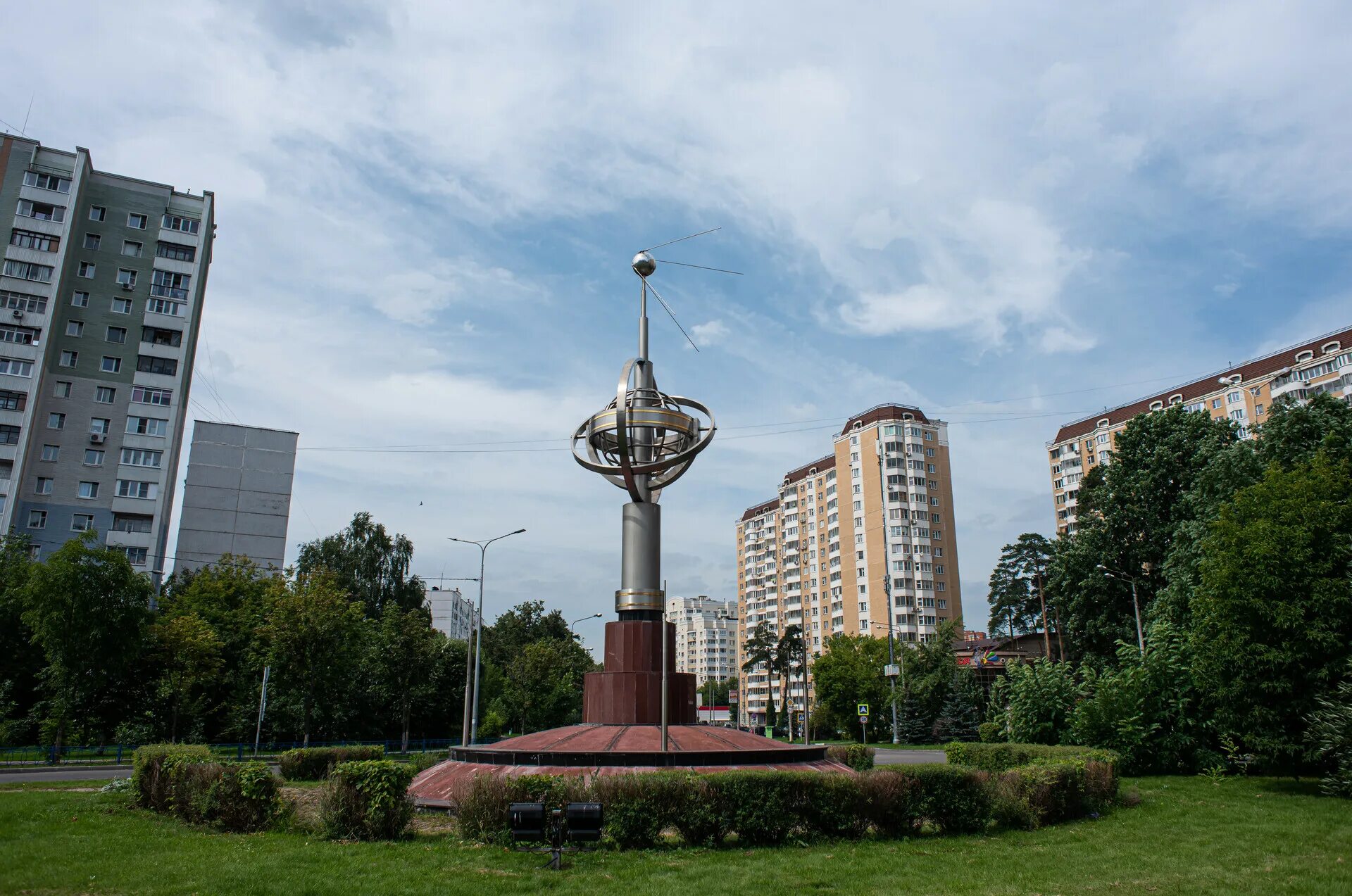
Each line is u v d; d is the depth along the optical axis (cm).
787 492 10862
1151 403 8275
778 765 1848
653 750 1809
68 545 3403
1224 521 2144
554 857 1088
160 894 909
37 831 1328
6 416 5053
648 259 2570
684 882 989
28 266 5262
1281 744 1947
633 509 2362
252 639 4316
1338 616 1888
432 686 4819
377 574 6053
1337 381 6525
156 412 5572
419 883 966
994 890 959
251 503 6344
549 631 8519
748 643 7844
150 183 5831
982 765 2225
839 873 1044
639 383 2495
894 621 8519
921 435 9012
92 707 3634
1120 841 1294
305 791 1820
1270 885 977
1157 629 2577
